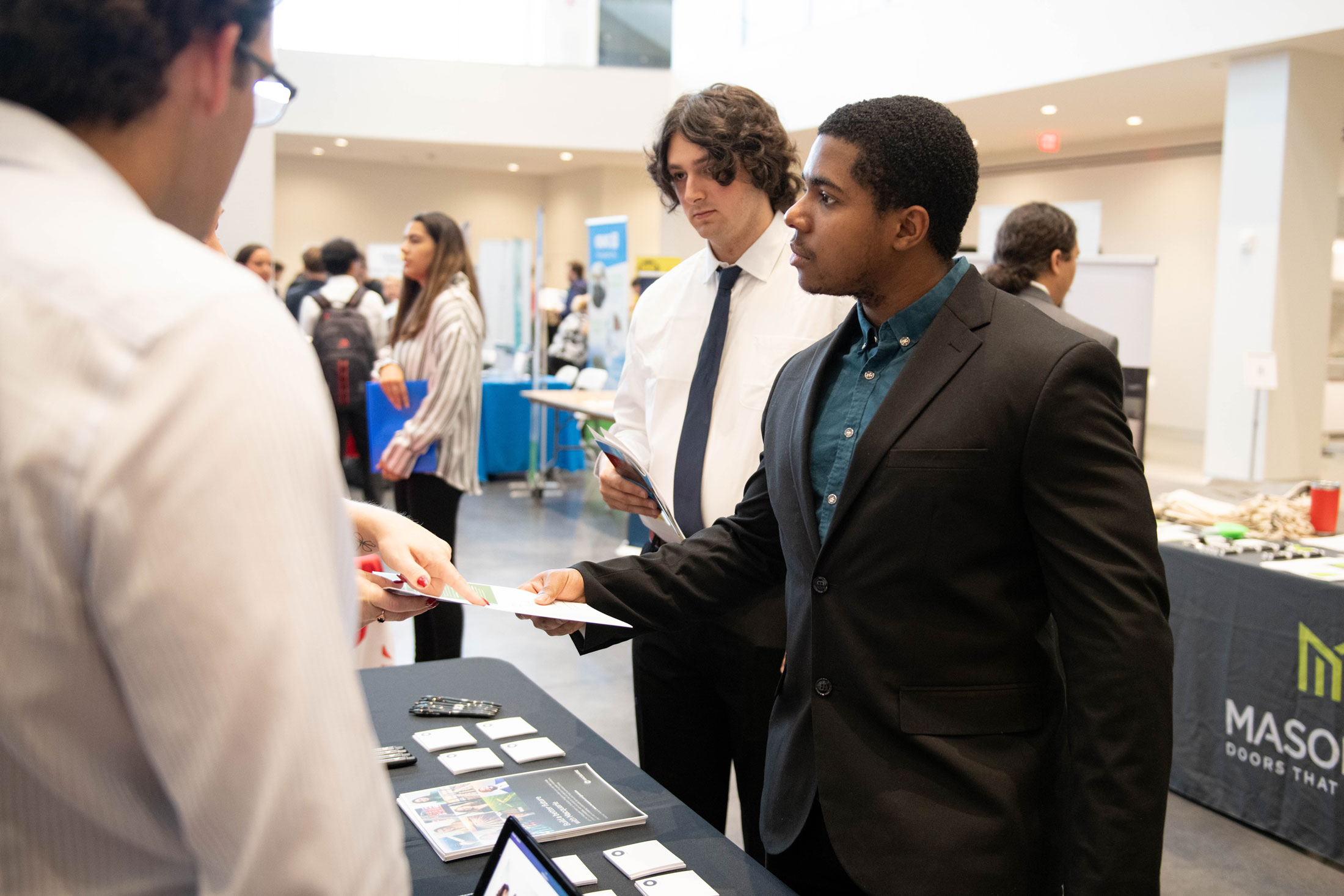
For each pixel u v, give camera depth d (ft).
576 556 19.86
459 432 11.09
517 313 30.68
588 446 21.75
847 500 3.77
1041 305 10.78
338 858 1.52
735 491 6.02
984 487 3.61
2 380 1.50
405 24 40.91
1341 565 9.13
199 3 1.75
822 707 3.87
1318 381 24.89
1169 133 34.50
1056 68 27.22
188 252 1.68
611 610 4.41
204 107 1.86
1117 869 3.35
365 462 21.61
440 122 41.52
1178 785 10.02
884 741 3.77
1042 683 3.88
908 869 3.58
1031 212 10.85
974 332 3.76
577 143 42.68
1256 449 24.41
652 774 6.32
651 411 6.56
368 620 4.11
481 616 15.65
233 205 36.83
